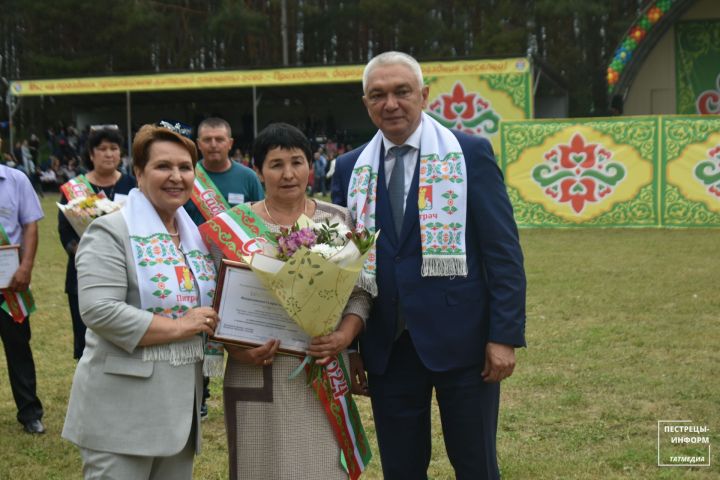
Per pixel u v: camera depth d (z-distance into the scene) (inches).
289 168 141.9
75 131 1306.6
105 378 128.6
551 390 245.4
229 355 142.5
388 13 1616.6
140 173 135.0
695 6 1258.0
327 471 139.5
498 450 199.8
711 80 1268.5
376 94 142.9
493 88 923.4
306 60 1834.4
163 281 129.8
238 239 139.0
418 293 142.3
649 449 198.4
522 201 677.9
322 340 137.3
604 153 655.1
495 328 140.0
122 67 1679.4
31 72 1640.0
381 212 146.1
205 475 193.2
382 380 147.4
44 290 433.4
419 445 149.2
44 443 215.3
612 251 529.0
